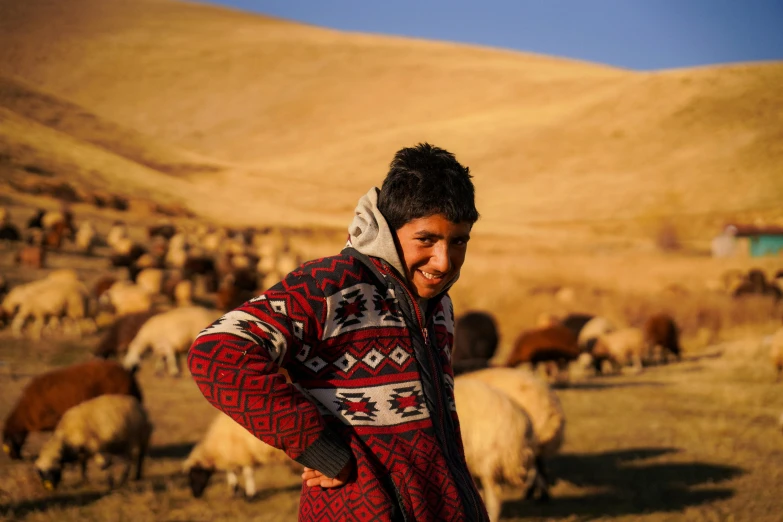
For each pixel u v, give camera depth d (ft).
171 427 39.04
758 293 92.58
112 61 479.82
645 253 183.21
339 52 497.46
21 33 496.64
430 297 7.95
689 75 360.48
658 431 37.37
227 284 94.02
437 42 563.89
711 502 26.48
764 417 40.52
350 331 7.32
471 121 381.19
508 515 25.76
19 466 30.86
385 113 418.72
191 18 561.02
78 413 28.53
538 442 26.68
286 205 276.62
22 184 169.89
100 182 210.38
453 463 7.66
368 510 6.93
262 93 450.30
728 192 265.54
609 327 68.33
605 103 360.69
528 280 105.50
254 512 26.17
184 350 55.93
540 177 304.09
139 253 108.27
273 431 6.66
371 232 7.57
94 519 24.93
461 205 7.52
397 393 7.37
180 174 299.17
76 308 67.67
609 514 25.48
